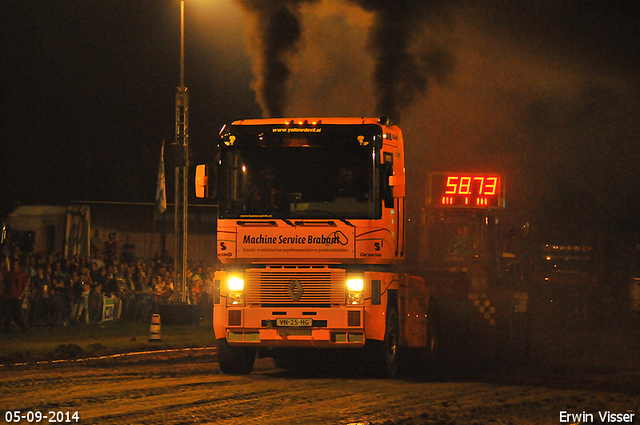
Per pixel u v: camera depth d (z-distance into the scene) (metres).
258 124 21.91
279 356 25.47
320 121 21.83
